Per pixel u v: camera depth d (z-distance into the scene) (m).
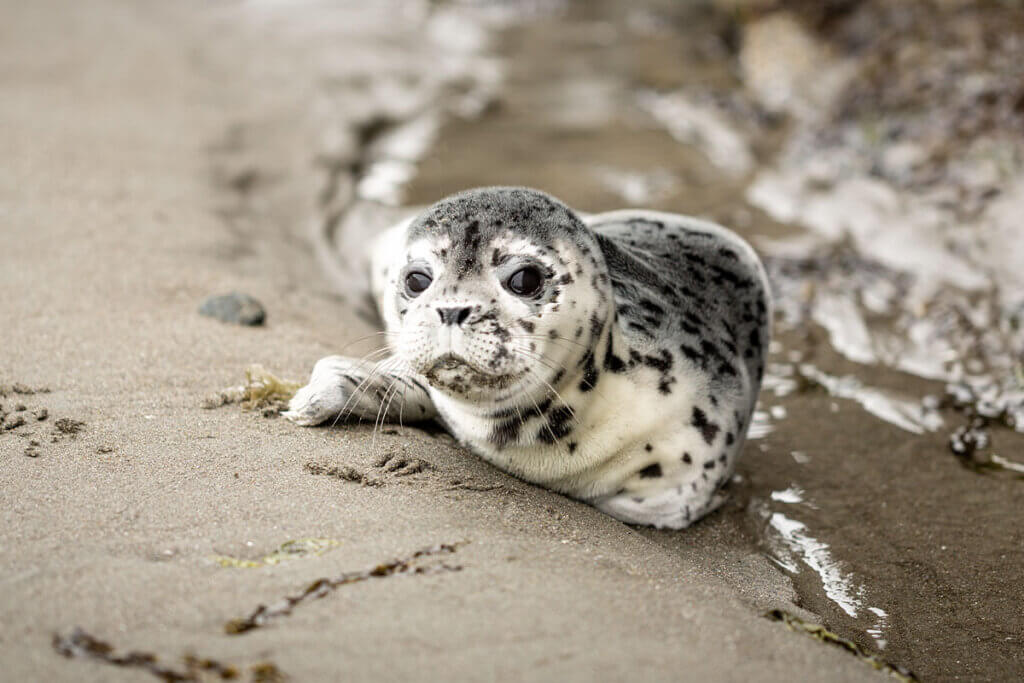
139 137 10.64
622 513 5.70
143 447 5.22
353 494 4.89
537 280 4.98
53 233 8.11
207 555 4.21
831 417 7.24
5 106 11.02
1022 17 11.93
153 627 3.68
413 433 5.76
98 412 5.61
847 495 6.39
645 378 5.51
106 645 3.56
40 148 9.95
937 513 6.20
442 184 10.64
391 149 11.52
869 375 7.73
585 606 4.09
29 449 5.11
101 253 7.85
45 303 6.97
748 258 6.84
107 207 8.79
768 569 5.57
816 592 5.46
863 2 13.19
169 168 9.99
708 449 5.65
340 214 9.80
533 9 17.16
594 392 5.36
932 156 10.49
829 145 11.45
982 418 7.21
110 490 4.74
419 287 5.13
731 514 6.11
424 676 3.54
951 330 8.11
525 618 3.94
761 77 13.57
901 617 5.29
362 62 13.74
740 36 14.92
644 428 5.50
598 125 12.47
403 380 5.76
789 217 10.09
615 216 7.27
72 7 14.80
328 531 4.49
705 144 11.96
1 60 12.46
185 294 7.39
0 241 7.88
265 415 5.71
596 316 5.18
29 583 3.88
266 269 8.25
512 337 4.90
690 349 5.78
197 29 14.55
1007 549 5.86
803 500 6.34
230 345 6.63
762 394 7.52
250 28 14.80
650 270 6.16
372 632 3.75
